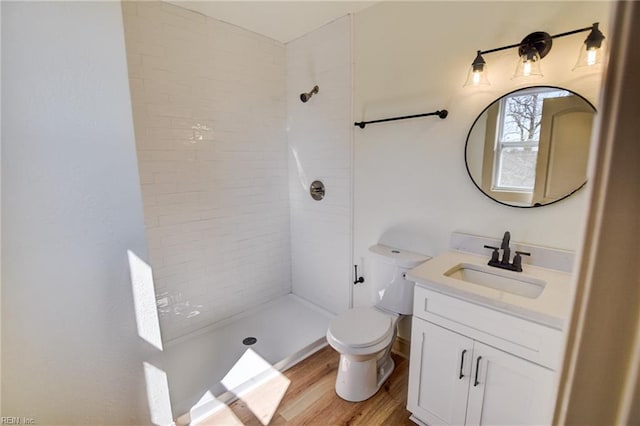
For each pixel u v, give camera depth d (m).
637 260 0.56
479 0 1.46
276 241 2.72
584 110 1.22
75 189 1.01
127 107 1.10
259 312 2.61
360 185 2.15
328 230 2.44
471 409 1.27
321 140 2.36
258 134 2.46
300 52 2.40
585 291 0.61
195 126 2.10
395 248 1.98
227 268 2.41
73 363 1.08
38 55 0.91
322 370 1.93
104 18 1.02
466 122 1.57
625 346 0.59
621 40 0.52
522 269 1.39
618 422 0.61
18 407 0.99
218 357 2.02
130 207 1.14
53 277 1.00
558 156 1.30
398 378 1.83
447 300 1.29
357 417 1.56
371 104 1.99
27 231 0.94
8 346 0.95
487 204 1.55
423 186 1.80
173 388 1.73
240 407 1.64
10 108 0.88
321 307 2.64
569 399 0.66
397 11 1.78
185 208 2.12
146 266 1.21
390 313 1.86
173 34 1.92
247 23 2.16
